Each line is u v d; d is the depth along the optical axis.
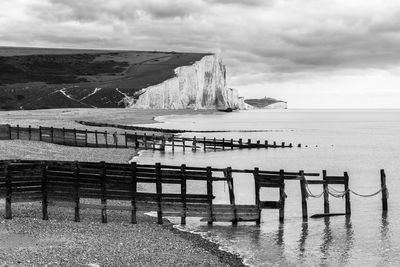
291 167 55.19
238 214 26.06
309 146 83.50
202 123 141.38
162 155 62.25
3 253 17.25
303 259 20.36
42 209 23.83
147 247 19.92
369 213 30.66
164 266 17.55
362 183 45.12
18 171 22.45
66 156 47.78
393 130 137.12
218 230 24.84
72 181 23.31
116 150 59.78
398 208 32.44
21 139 54.34
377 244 23.00
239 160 59.75
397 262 20.30
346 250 21.94
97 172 23.75
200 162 55.81
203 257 19.33
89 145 59.75
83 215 25.03
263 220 27.77
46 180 22.95
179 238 22.17
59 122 87.38
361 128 148.00
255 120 189.00
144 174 24.64
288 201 34.53
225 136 95.06
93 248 18.88
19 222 22.06
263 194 36.31
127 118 131.62
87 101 192.38
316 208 32.56
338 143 90.88
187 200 25.17
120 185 24.12
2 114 126.06
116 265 17.03
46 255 17.33
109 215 25.78
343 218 28.91
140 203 24.39
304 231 25.34
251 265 19.09
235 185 40.34
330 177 29.19
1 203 25.78
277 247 22.05
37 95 192.50
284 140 96.44
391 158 66.38
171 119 153.25
